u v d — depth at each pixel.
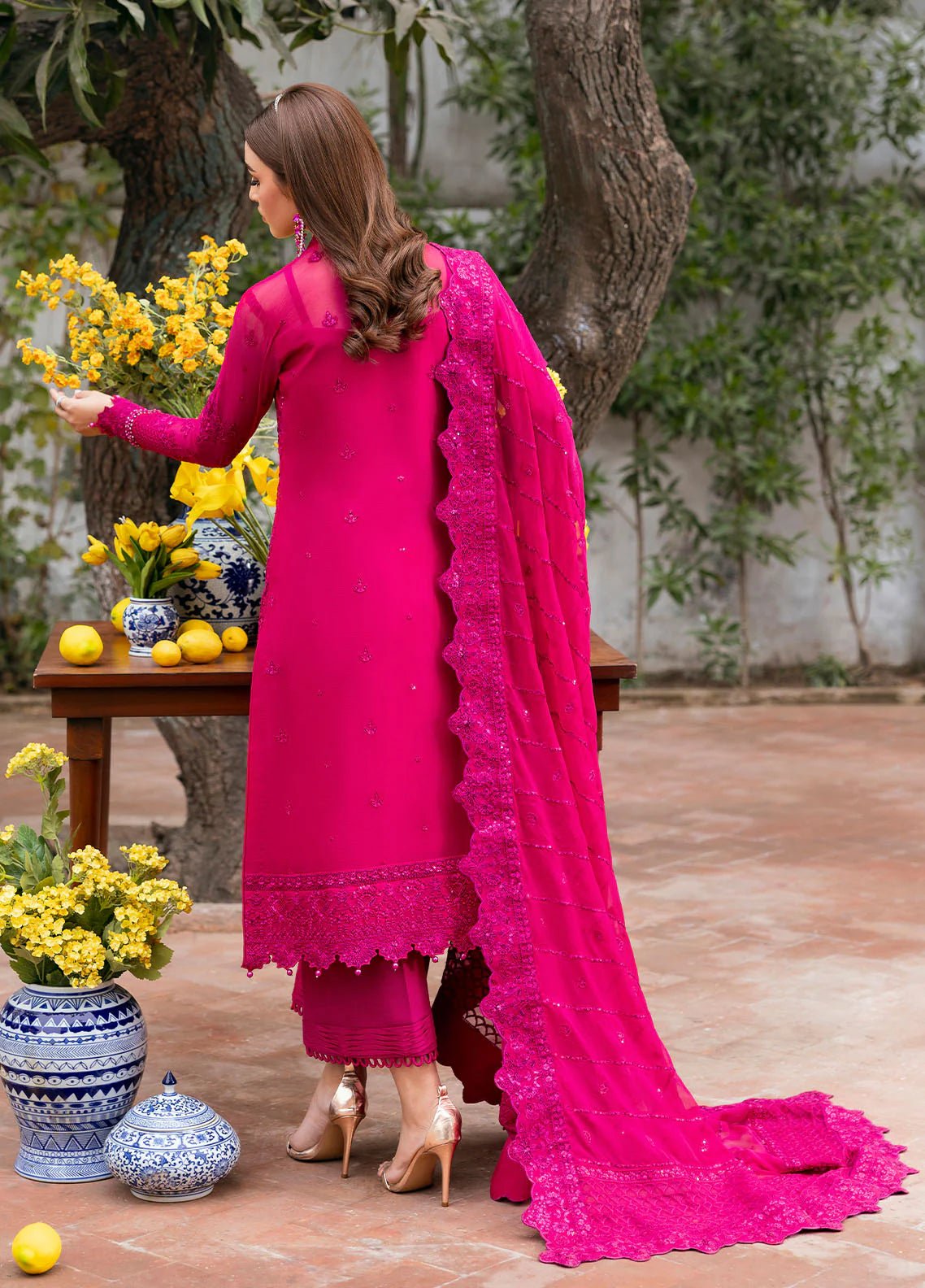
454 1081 3.24
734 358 7.89
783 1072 3.17
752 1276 2.34
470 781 2.59
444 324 2.59
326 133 2.50
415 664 2.59
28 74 3.92
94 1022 2.70
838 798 5.87
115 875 2.76
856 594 8.42
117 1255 2.41
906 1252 2.42
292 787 2.60
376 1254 2.41
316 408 2.55
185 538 2.89
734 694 7.88
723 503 8.23
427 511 2.60
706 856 5.02
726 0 7.89
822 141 8.12
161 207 4.38
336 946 2.57
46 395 7.83
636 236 4.09
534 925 2.60
